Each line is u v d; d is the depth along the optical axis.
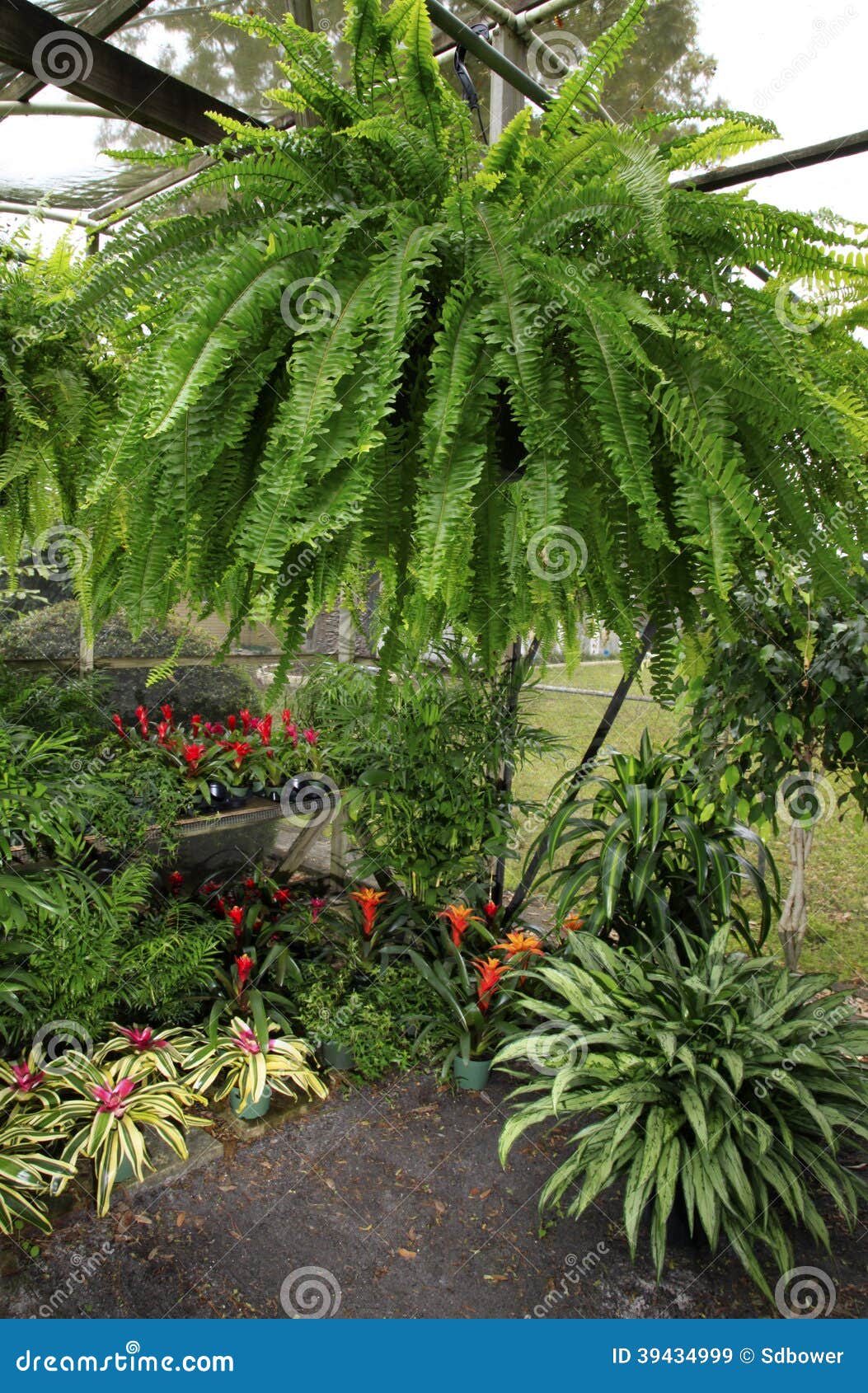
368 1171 1.93
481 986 2.29
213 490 0.78
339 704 2.71
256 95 2.13
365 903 2.58
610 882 2.19
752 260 0.86
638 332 0.80
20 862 2.23
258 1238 1.71
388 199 0.84
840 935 2.96
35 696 2.42
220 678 3.04
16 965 1.96
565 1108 1.70
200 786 2.46
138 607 0.84
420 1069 2.32
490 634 0.95
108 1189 1.74
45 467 1.28
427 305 0.81
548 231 0.78
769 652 1.91
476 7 1.89
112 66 1.57
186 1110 2.09
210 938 2.30
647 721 3.33
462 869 2.62
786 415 0.78
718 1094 1.72
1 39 1.40
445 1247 1.71
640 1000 1.94
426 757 2.56
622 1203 1.86
